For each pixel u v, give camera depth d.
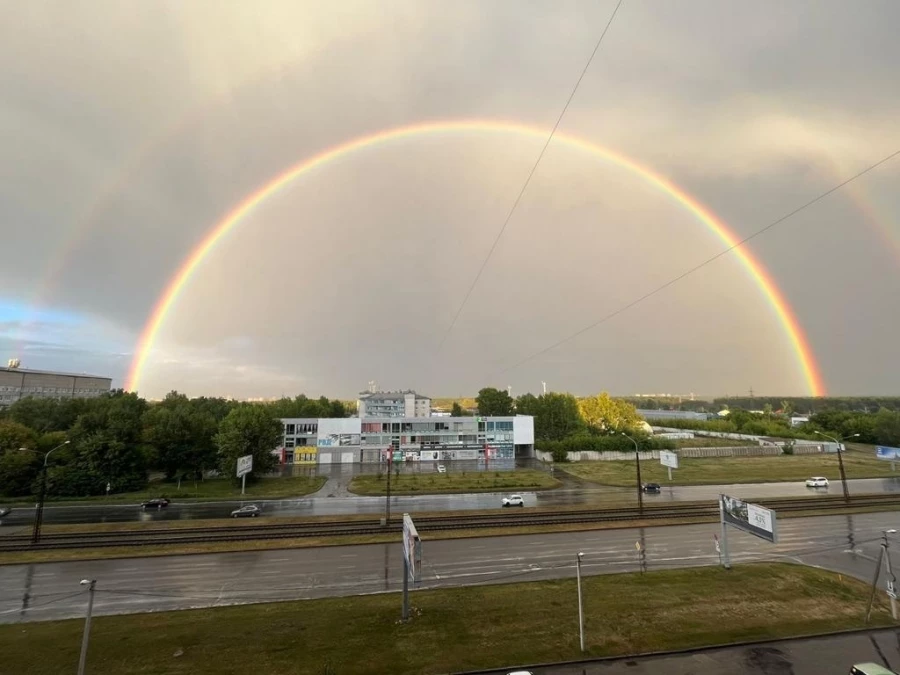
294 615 32.78
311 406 170.50
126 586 38.44
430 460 127.62
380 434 126.88
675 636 30.14
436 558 44.88
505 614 32.91
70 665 26.73
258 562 44.22
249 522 58.41
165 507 72.25
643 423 169.00
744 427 164.88
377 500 75.88
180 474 92.25
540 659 27.52
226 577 40.34
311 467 116.56
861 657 27.94
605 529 54.75
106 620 32.19
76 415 113.19
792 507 64.75
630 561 43.94
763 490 80.50
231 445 90.81
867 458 119.56
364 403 162.50
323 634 30.20
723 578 39.53
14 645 28.84
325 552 47.09
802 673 26.12
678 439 153.50
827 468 103.06
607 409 160.75
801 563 43.56
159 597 36.19
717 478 92.12
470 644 29.08
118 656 27.67
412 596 35.88
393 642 29.28
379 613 33.12
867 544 49.41
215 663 27.03
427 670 26.41
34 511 69.75
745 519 40.81
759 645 29.28
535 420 149.75
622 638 29.83
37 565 43.66
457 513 62.81
